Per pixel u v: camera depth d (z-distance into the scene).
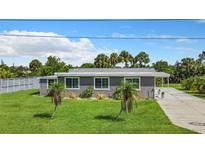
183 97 33.94
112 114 20.80
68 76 33.06
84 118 19.17
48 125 16.92
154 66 75.62
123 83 18.19
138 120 18.45
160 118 19.11
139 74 31.91
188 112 21.83
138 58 86.81
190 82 47.06
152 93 31.81
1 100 30.38
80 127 16.38
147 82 31.88
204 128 16.06
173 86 59.69
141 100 30.41
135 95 18.06
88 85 32.84
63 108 23.98
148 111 22.22
